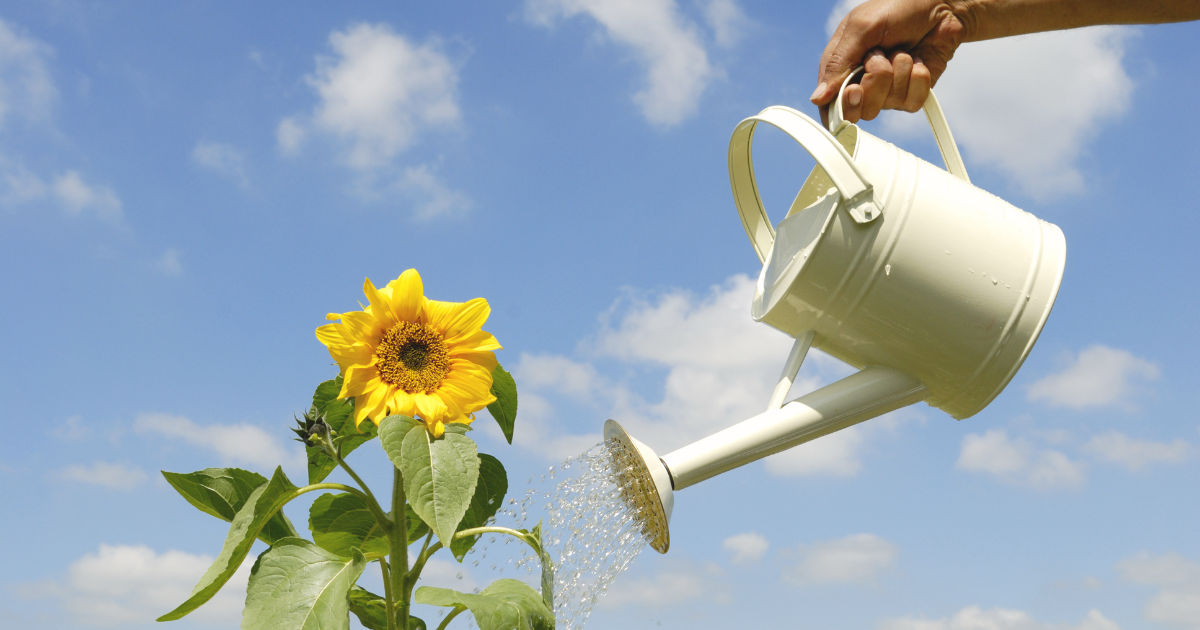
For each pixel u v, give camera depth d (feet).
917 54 5.14
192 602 4.07
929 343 4.68
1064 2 5.08
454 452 4.10
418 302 4.17
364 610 4.27
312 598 4.02
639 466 4.48
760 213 5.30
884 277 4.63
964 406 4.80
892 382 4.75
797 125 4.71
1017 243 4.71
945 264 4.62
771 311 4.83
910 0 5.02
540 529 4.32
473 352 4.19
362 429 4.32
